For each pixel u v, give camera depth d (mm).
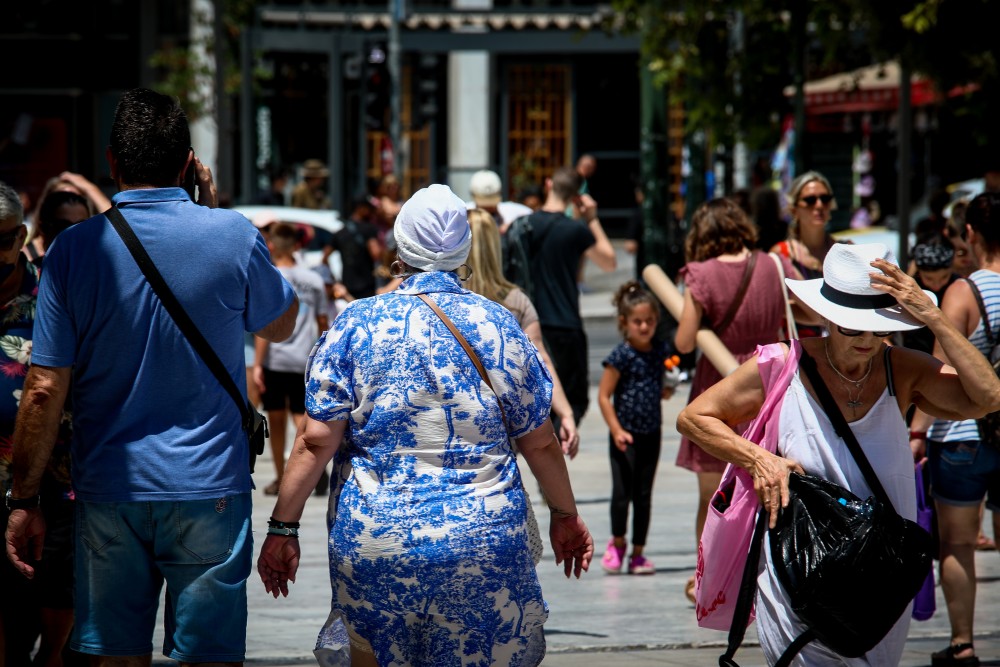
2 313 16734
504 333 13562
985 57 44250
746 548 14953
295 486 13742
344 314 13680
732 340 23141
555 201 30953
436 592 13102
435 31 101812
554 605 24125
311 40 98938
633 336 26594
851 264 14180
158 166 14648
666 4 51562
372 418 13312
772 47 52531
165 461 14234
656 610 23766
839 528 13969
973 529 20266
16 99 100625
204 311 14406
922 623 23328
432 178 111812
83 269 14281
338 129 98562
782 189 64500
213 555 14430
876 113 90375
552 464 14180
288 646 21234
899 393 14531
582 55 111938
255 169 99625
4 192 16469
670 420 46000
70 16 100375
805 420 14500
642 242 52250
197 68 93812
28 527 14648
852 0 46594
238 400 14688
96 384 14344
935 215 43969
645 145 50281
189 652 14461
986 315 20359
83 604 14531
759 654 21141
